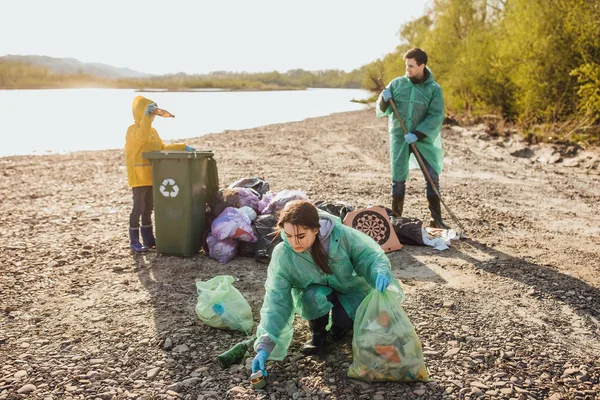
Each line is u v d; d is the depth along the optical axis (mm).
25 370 3656
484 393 3389
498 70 17906
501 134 15914
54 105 40688
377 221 6254
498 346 3973
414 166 7133
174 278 5340
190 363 3760
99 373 3621
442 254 6113
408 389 3418
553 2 15109
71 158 13734
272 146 15578
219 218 5848
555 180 10633
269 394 3377
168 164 5648
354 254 3572
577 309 4680
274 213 6133
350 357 3787
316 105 47281
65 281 5281
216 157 13367
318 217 3371
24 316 4496
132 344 4020
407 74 6531
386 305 3438
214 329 4258
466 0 23250
